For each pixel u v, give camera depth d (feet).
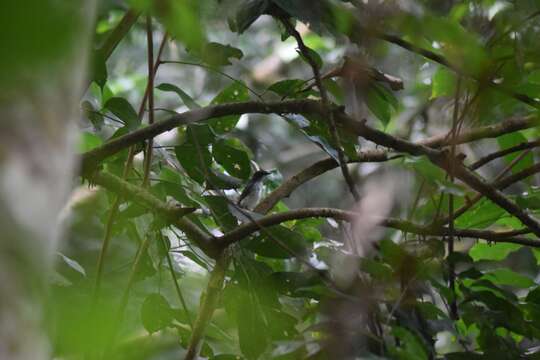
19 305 14.40
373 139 27.32
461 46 26.63
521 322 26.84
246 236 27.07
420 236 27.48
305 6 26.84
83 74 16.21
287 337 26.99
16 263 14.44
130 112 27.32
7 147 14.57
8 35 13.84
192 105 27.43
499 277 27.96
